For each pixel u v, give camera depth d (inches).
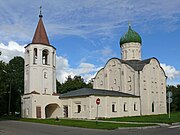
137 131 1013.8
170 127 1188.5
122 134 895.1
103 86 2760.8
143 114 2437.3
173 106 3459.6
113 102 2160.4
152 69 2650.1
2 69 1804.9
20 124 1441.9
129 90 2539.4
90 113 1955.0
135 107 2400.3
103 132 977.5
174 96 3484.3
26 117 2114.9
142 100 2456.9
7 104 2878.9
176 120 1606.8
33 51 2159.2
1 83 1802.4
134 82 2509.8
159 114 2536.9
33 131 1027.3
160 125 1290.6
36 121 1658.5
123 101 2263.8
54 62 2271.2
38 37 2199.8
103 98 2074.3
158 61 2733.8
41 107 2094.0
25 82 2212.1
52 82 2208.4
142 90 2475.4
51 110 2281.0
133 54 2829.7
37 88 2119.8
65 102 2185.0
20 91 2974.9
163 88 2770.7
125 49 2864.2
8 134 924.6
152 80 2625.5
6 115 2738.7
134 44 2837.1
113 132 976.9
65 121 1579.7
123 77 2593.5
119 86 2625.5
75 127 1212.5
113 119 1836.9
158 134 883.4
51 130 1066.1
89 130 1064.8
